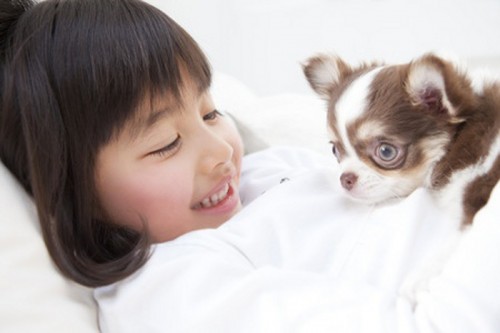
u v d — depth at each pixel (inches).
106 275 36.7
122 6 40.8
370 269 36.9
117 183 39.9
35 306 33.0
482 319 28.8
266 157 58.4
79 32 38.4
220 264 36.5
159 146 39.6
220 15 130.4
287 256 39.0
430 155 41.3
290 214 41.4
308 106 77.1
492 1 113.6
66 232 37.5
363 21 126.1
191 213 43.1
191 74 41.6
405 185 41.9
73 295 36.6
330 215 42.1
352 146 43.4
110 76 37.5
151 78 38.4
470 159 39.2
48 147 37.1
